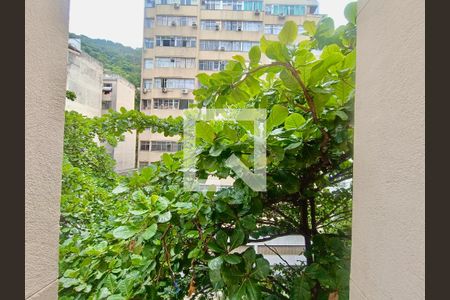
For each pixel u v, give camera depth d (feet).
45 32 1.80
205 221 3.18
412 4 1.39
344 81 3.00
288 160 3.31
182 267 3.39
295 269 3.68
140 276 3.03
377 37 1.82
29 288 1.66
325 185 3.84
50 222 1.93
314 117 3.20
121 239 3.00
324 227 4.00
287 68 3.05
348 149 3.21
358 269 2.07
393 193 1.54
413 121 1.36
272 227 4.04
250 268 3.05
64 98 2.12
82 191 4.21
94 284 2.96
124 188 3.60
